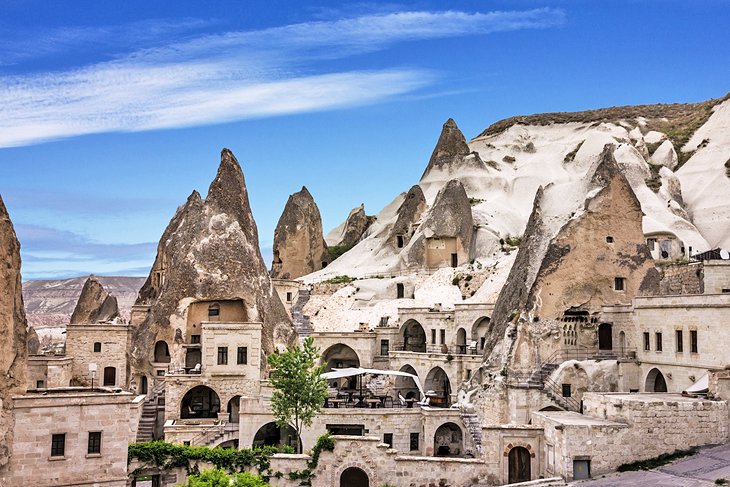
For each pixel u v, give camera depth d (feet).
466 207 404.57
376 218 542.98
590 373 226.58
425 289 356.38
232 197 318.65
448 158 502.79
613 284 253.85
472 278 354.33
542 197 280.92
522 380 232.32
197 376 249.34
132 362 286.05
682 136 560.20
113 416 163.43
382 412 228.43
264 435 238.68
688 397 167.43
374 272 402.72
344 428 226.99
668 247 372.58
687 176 497.87
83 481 159.53
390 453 174.81
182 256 301.22
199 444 226.58
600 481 150.30
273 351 293.02
